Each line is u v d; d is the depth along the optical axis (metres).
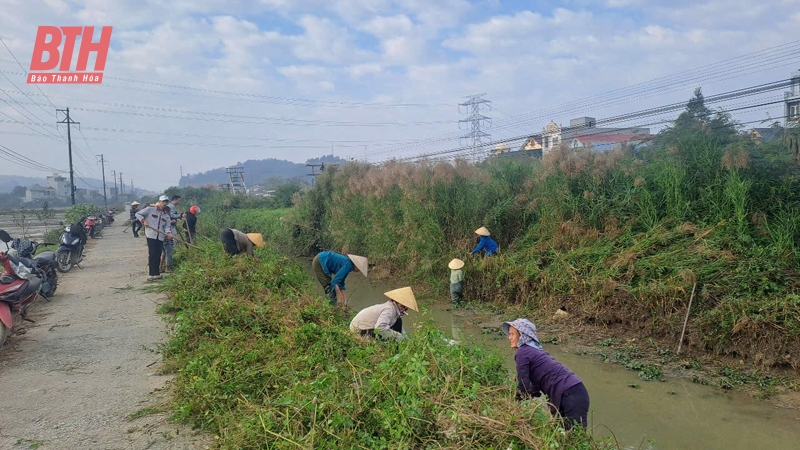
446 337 5.31
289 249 20.98
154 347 6.70
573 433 3.67
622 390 6.54
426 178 13.62
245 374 4.87
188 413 4.41
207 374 5.00
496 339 8.78
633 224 10.59
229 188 50.94
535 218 12.59
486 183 13.47
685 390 6.50
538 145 29.83
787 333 6.83
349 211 17.11
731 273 8.04
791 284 7.52
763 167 9.34
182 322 6.90
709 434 5.34
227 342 5.81
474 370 4.27
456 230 12.84
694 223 9.65
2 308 6.48
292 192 33.91
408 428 3.44
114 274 12.73
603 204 11.09
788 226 8.39
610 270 9.32
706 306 7.79
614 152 12.00
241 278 8.76
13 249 10.62
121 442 4.13
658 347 7.86
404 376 3.97
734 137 10.26
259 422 3.79
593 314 9.03
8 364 6.07
